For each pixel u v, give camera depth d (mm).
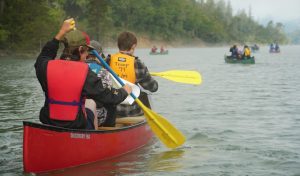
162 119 5668
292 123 7617
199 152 5617
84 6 89188
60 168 4598
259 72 22047
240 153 5547
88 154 4863
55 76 4535
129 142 5617
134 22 121625
